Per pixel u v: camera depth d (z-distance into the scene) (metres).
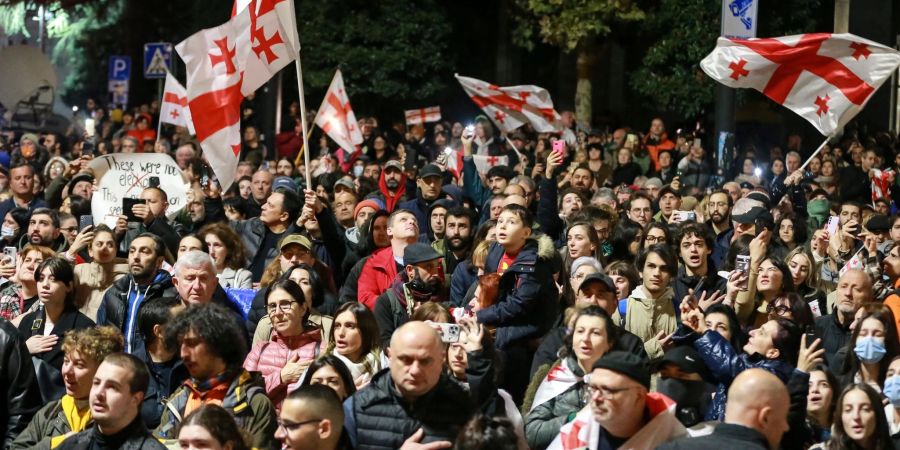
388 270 13.62
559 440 8.50
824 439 9.83
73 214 17.38
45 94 38.78
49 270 12.30
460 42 38.12
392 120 35.69
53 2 44.84
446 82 37.66
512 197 14.38
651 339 11.46
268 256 15.65
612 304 10.95
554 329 10.74
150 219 15.20
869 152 24.16
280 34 15.06
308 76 33.94
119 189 17.42
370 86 34.12
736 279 11.57
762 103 32.59
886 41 31.12
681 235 13.68
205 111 15.25
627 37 35.12
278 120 31.28
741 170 26.44
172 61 31.94
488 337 9.49
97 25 46.16
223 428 8.00
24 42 47.34
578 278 11.49
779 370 10.03
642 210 16.86
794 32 29.53
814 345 9.89
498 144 27.00
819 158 23.56
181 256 12.27
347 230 16.31
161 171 17.52
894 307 12.55
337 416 8.30
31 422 10.32
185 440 7.95
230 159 15.29
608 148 26.80
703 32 29.19
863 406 9.08
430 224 15.17
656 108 34.00
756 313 12.50
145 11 44.62
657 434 7.97
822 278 14.91
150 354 10.91
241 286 13.98
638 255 13.73
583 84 32.47
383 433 8.61
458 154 21.47
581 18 30.58
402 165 19.89
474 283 12.33
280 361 11.02
